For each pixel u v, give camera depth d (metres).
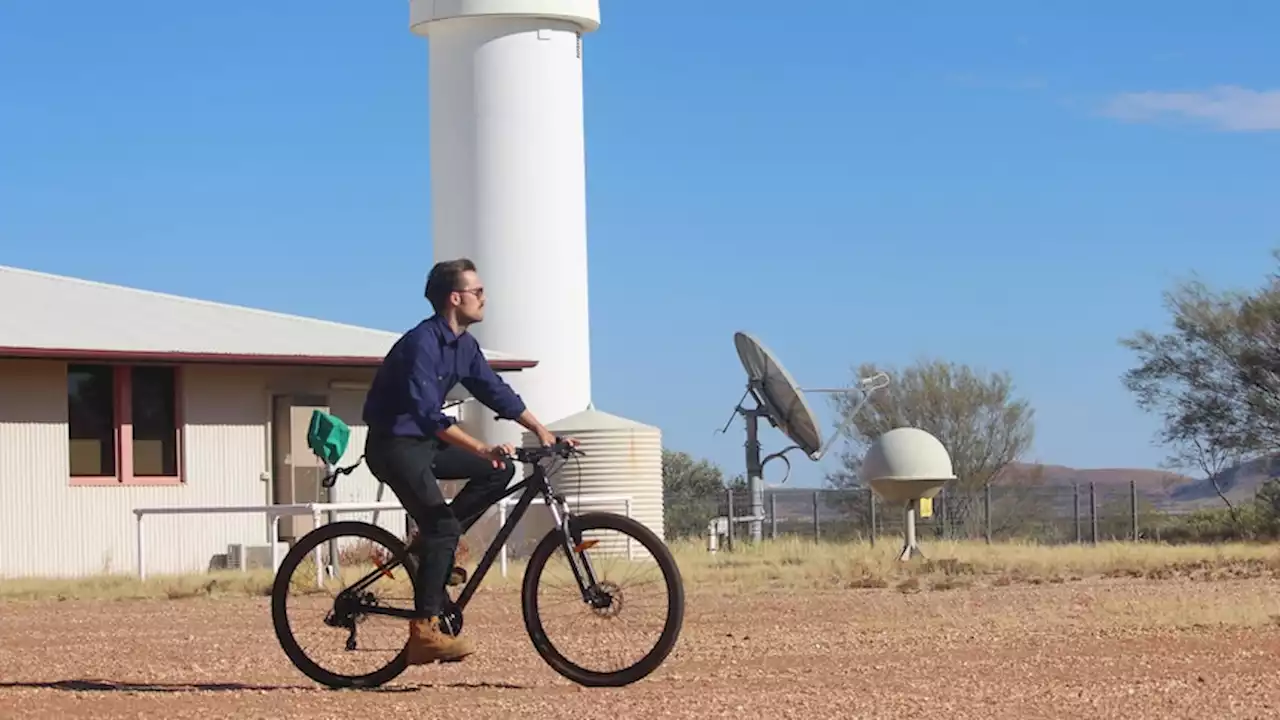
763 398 32.62
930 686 9.36
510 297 35.00
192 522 26.86
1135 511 34.66
